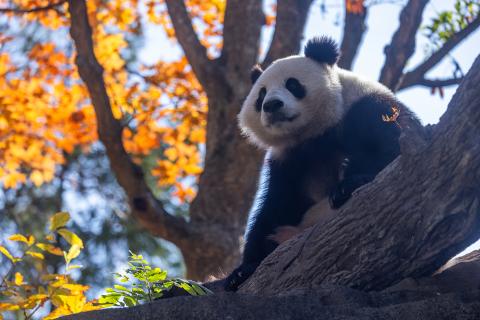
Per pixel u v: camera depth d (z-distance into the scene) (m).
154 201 14.68
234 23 16.05
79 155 23.67
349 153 10.39
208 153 15.71
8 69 17.39
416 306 6.78
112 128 14.45
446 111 6.79
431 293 7.32
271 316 6.84
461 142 6.64
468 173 6.66
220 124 15.65
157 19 18.31
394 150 9.52
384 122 9.87
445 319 6.69
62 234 7.54
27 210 22.91
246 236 11.12
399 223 7.14
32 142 16.95
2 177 17.00
